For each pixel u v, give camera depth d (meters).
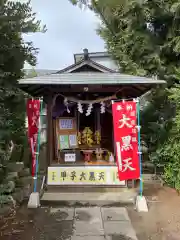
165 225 4.64
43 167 9.44
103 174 6.52
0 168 4.83
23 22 4.44
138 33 8.71
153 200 6.05
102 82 5.92
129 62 9.09
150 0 7.96
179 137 6.54
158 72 8.67
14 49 4.43
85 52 6.91
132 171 5.58
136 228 4.52
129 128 5.56
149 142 8.93
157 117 8.67
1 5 4.02
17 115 6.13
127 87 6.54
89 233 4.30
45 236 4.18
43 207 5.56
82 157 7.32
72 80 6.03
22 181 7.44
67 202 5.76
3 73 4.28
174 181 6.86
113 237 4.16
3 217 4.99
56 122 7.14
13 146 8.00
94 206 5.65
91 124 7.47
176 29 8.02
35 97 6.86
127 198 6.02
